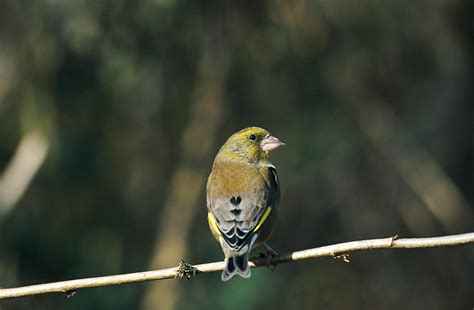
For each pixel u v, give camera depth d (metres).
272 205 10.11
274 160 15.90
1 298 8.45
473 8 15.02
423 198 15.95
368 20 14.30
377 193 16.34
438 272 16.22
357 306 16.05
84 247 15.30
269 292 15.02
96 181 15.30
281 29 14.05
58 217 15.23
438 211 15.89
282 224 16.28
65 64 14.16
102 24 13.63
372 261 16.39
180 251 14.88
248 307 14.58
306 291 15.88
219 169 10.64
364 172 16.30
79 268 15.16
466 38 15.17
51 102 14.39
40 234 14.98
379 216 16.36
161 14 13.63
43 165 14.86
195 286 14.70
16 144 15.18
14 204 14.30
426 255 16.34
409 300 16.12
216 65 14.42
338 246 8.54
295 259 9.00
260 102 14.98
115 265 15.34
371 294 16.16
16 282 14.65
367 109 15.55
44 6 13.93
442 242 8.13
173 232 14.98
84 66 14.15
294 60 14.39
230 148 10.84
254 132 10.89
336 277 16.17
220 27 14.10
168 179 15.57
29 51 14.20
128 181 15.58
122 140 15.27
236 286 14.73
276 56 14.29
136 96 14.79
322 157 15.91
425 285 16.17
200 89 14.73
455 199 15.90
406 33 14.90
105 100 14.62
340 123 15.66
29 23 14.13
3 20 14.23
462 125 15.93
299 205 16.31
